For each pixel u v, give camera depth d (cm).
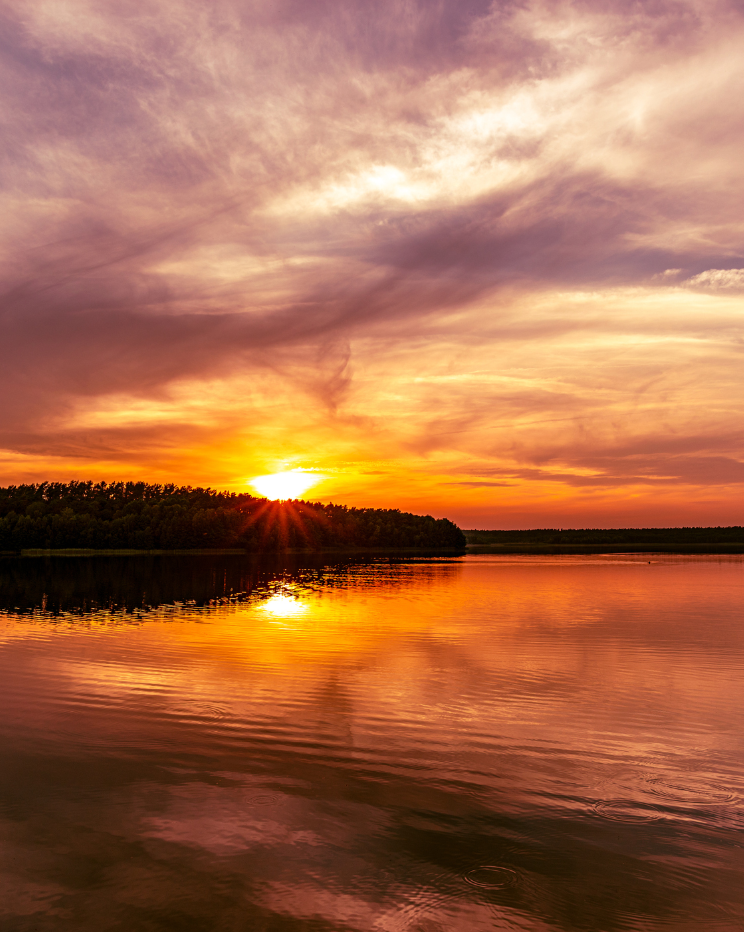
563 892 1099
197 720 2003
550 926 1016
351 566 11556
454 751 1738
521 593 6100
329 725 1950
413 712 2088
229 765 1642
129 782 1533
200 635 3569
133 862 1187
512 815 1366
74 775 1577
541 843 1253
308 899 1078
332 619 4238
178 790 1491
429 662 2844
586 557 14600
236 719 2014
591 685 2433
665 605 5034
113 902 1070
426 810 1392
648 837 1279
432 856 1212
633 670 2678
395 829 1308
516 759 1675
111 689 2370
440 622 4088
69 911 1046
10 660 2881
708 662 2836
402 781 1542
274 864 1183
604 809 1396
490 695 2289
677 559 13212
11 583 7369
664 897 1086
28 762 1658
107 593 6197
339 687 2400
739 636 3531
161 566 11406
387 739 1831
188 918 1032
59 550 19112
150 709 2119
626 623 4041
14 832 1297
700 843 1255
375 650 3122
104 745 1780
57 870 1162
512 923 1022
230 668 2723
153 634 3600
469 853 1222
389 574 9131
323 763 1648
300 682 2475
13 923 1016
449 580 7844
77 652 3062
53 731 1897
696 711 2095
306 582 7600
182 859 1198
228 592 6291
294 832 1297
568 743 1797
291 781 1538
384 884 1123
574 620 4188
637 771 1600
